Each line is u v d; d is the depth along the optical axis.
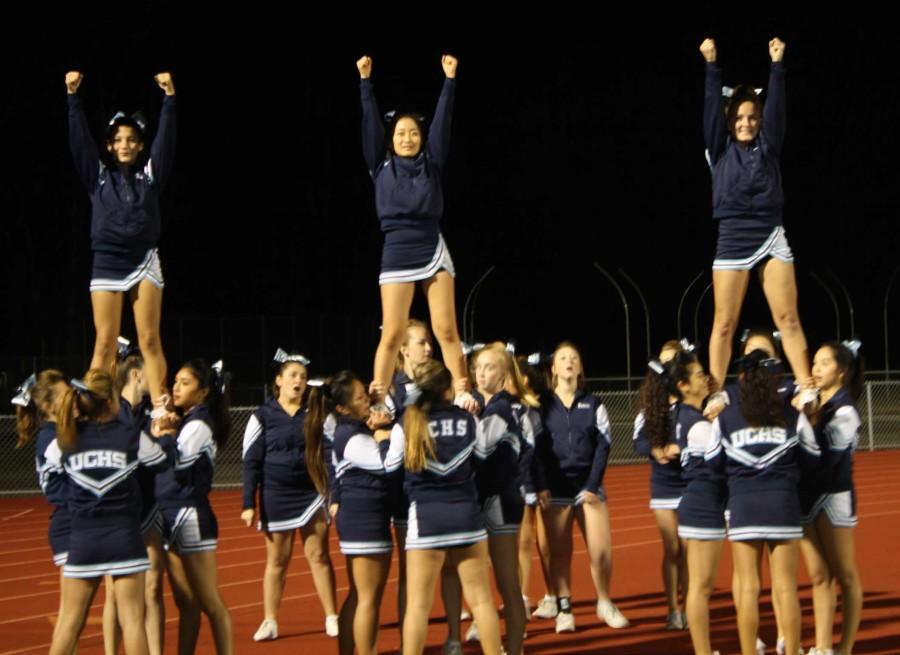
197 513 8.98
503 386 9.59
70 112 8.85
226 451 28.11
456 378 9.15
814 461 8.77
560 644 10.61
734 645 10.39
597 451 11.08
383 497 8.96
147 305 8.84
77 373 34.38
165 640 10.88
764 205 8.72
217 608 9.06
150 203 8.84
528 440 9.71
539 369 11.39
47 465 8.45
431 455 8.38
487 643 8.46
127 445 8.16
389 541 8.98
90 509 8.05
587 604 12.23
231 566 14.73
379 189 9.09
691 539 9.13
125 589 8.15
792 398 8.95
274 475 10.92
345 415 9.16
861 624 10.98
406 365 10.27
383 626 11.42
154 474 8.88
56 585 13.88
